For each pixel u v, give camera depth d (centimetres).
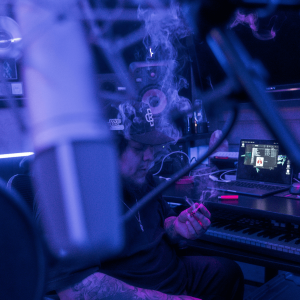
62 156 18
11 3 20
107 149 19
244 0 22
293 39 160
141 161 106
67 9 20
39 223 18
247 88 21
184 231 119
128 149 102
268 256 108
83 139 18
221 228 126
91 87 20
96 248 18
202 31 23
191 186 153
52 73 19
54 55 19
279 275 144
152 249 111
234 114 23
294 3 23
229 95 22
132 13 27
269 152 154
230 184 153
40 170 18
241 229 123
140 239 109
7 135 156
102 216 18
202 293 123
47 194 18
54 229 18
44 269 15
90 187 18
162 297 94
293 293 130
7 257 14
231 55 22
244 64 22
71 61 19
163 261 113
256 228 122
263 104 21
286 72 168
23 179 103
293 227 119
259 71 22
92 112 19
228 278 125
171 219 128
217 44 22
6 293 14
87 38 22
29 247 15
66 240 17
